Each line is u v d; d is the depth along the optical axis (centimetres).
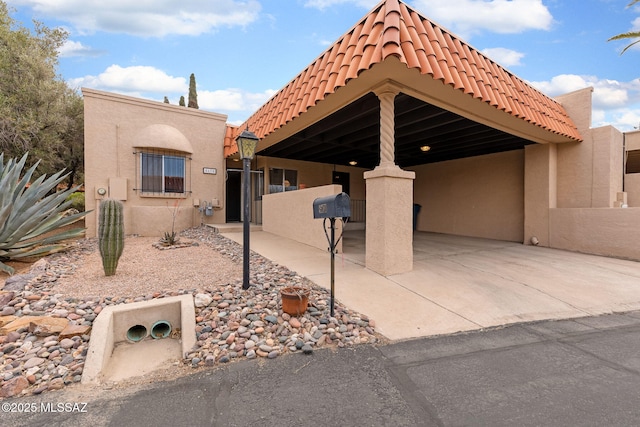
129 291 412
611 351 293
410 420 200
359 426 195
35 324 298
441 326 346
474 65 514
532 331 337
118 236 490
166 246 729
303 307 347
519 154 963
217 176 1095
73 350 281
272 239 815
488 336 325
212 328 321
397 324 347
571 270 580
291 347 294
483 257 684
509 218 978
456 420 199
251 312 349
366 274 505
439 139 856
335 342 308
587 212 757
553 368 262
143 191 955
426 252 738
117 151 927
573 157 825
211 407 217
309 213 736
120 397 229
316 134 802
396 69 429
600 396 222
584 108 808
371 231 529
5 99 916
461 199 1130
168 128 984
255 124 858
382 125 505
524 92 644
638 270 588
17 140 952
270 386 240
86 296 389
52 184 631
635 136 940
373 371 259
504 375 251
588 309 404
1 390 230
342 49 489
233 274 499
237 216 1349
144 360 288
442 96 529
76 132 1235
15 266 557
